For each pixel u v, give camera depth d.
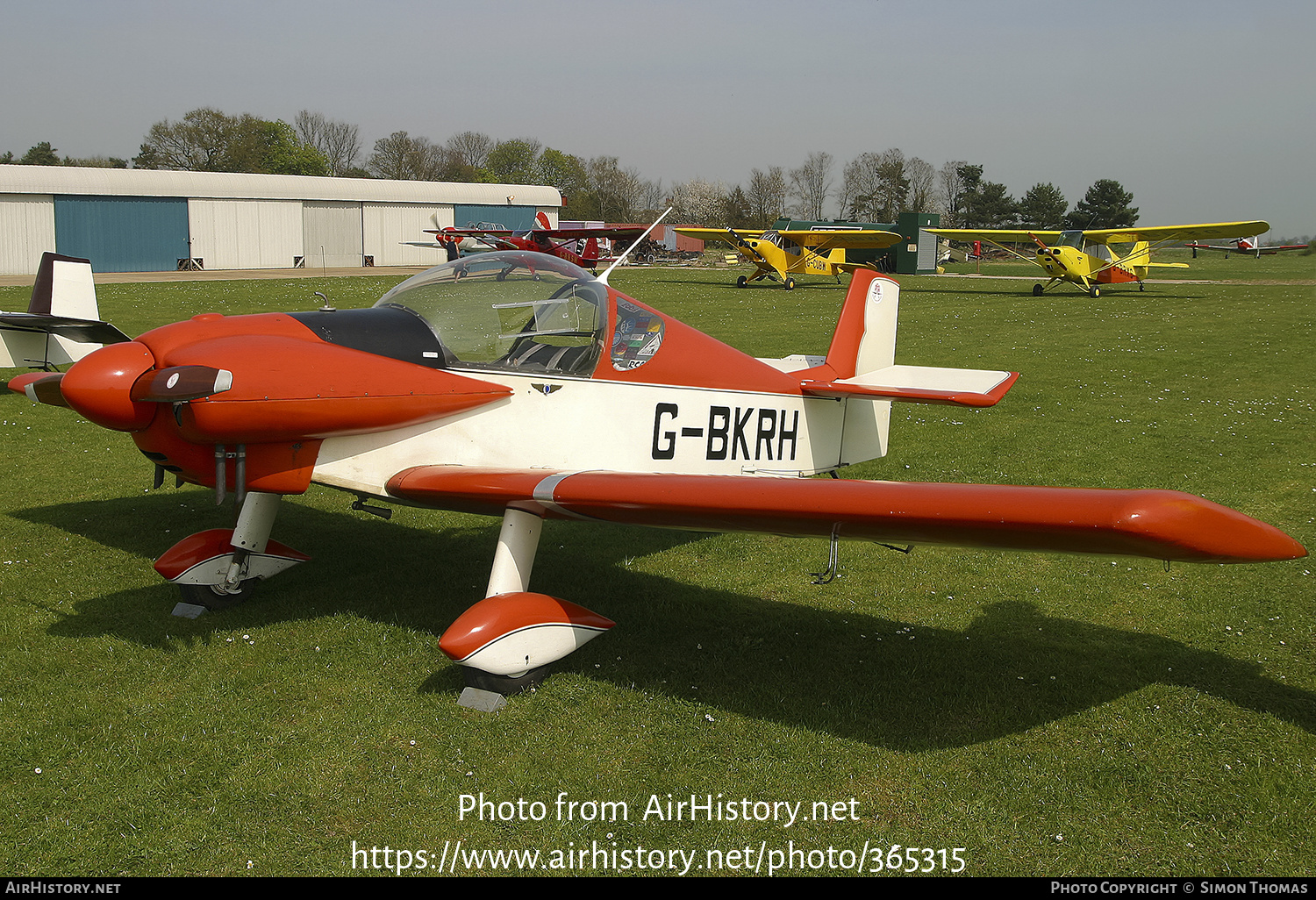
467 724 3.30
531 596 3.66
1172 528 2.38
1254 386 11.09
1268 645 4.07
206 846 2.60
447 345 4.03
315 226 41.09
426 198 44.75
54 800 2.78
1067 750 3.18
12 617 4.16
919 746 3.20
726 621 4.32
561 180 96.25
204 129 74.69
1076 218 80.00
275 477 3.74
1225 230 27.06
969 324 18.94
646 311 4.62
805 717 3.39
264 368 3.48
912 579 4.93
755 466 5.12
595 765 3.06
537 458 4.22
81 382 3.48
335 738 3.18
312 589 4.61
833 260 35.19
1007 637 4.16
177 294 22.78
